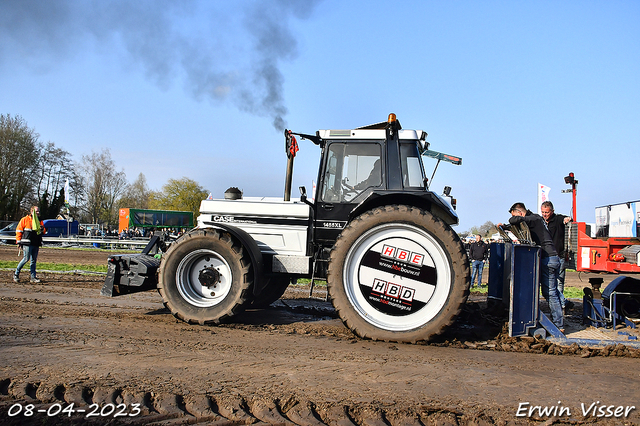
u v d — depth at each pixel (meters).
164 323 5.38
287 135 5.83
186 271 5.50
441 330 4.77
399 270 4.97
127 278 5.84
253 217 5.93
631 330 5.50
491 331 5.36
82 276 10.28
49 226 30.31
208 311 5.34
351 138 5.71
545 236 5.50
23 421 2.71
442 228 4.85
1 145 39.38
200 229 5.50
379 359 4.14
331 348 4.50
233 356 4.09
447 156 6.20
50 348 4.11
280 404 3.03
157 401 3.00
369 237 5.04
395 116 5.57
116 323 5.29
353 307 4.96
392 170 5.54
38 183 42.62
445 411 2.99
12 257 17.09
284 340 4.78
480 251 12.88
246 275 5.31
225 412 2.90
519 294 4.98
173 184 58.69
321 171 5.77
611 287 5.73
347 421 2.82
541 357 4.41
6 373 3.41
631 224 14.70
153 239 6.45
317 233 5.74
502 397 3.28
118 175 52.97
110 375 3.44
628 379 3.77
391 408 2.99
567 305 6.77
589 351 4.54
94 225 38.03
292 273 5.68
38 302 6.60
